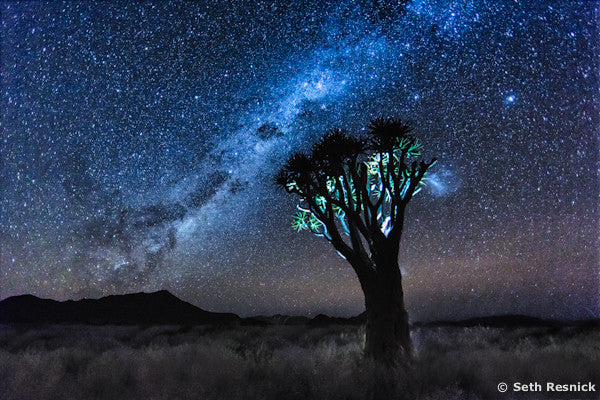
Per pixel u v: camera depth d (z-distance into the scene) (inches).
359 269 390.6
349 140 400.5
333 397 252.8
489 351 386.3
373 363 323.6
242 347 512.4
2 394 264.1
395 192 392.2
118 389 276.4
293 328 892.6
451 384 264.8
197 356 388.8
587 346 414.0
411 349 366.6
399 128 386.3
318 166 412.5
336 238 405.4
